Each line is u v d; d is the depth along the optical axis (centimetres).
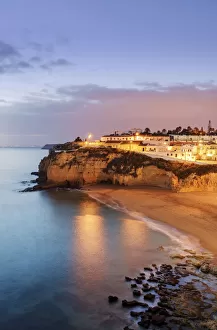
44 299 2973
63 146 12594
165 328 2458
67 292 3070
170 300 2797
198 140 13650
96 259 3791
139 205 6581
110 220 5519
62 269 3550
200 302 2766
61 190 9012
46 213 6138
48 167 10188
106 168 9794
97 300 2909
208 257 3744
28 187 9706
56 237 4628
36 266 3638
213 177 7700
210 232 4644
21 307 2869
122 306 2783
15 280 3328
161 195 7419
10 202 7306
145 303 2784
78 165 9762
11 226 5241
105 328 2539
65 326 2600
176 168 8669
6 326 2627
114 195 7819
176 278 3203
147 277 3272
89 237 4603
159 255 3853
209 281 3147
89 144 12431
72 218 5706
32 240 4509
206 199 6769
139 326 2509
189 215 5566
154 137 13162
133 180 9019
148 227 5044
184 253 3903
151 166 8831
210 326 2441
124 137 13225
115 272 3434
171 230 4841
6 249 4166
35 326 2616
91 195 8069
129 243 4306
